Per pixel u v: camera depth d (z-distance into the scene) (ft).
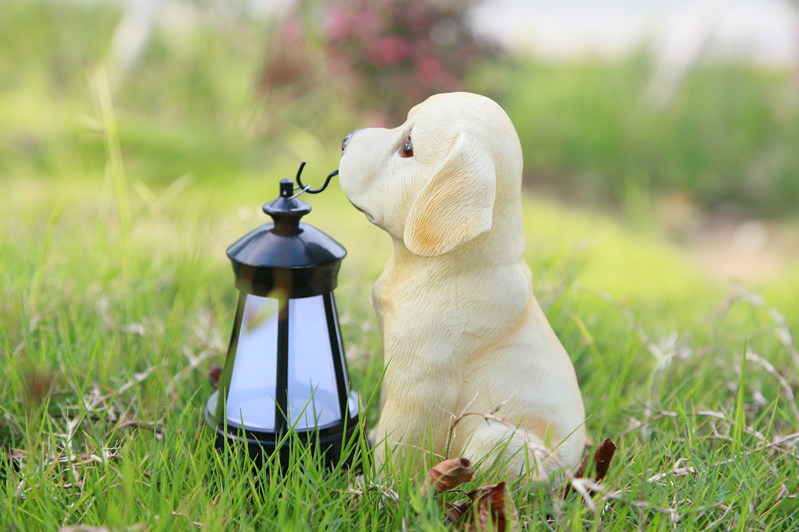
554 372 2.31
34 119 6.51
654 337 3.11
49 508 2.12
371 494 2.19
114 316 2.86
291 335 2.28
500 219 2.26
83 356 2.63
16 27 8.52
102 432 2.40
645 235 5.96
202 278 3.09
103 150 5.82
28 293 2.84
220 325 2.93
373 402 2.63
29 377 2.37
